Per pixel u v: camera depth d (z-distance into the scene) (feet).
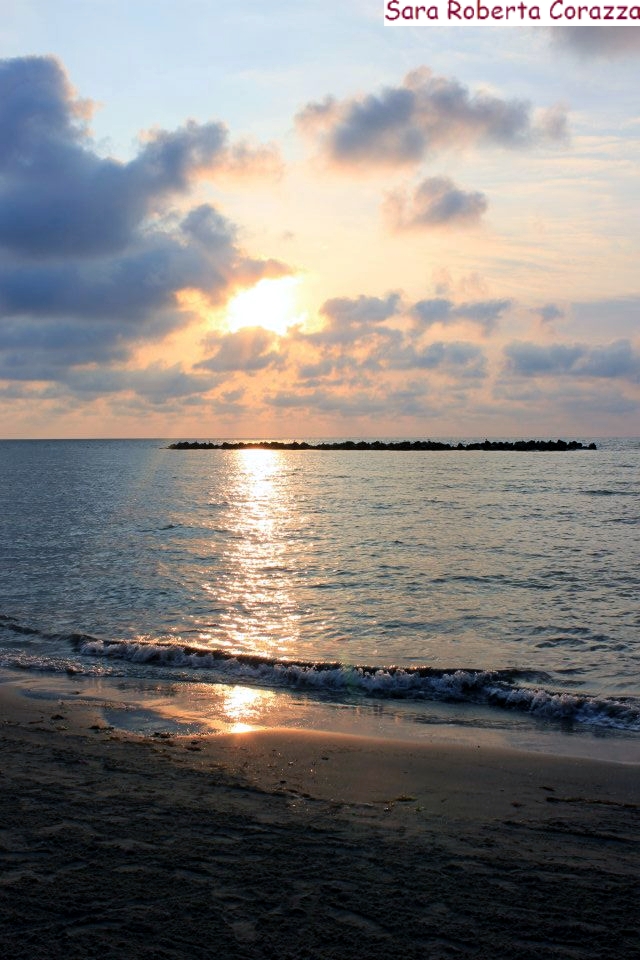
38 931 13.74
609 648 45.73
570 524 114.93
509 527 111.34
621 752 28.48
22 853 17.08
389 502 157.07
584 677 39.75
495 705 35.40
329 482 226.79
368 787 23.27
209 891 15.42
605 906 15.24
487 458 386.52
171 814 19.81
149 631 49.83
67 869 16.28
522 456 409.28
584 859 17.69
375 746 28.12
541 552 86.89
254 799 21.49
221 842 17.98
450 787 23.54
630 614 54.95
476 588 65.46
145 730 30.01
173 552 88.12
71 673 39.88
